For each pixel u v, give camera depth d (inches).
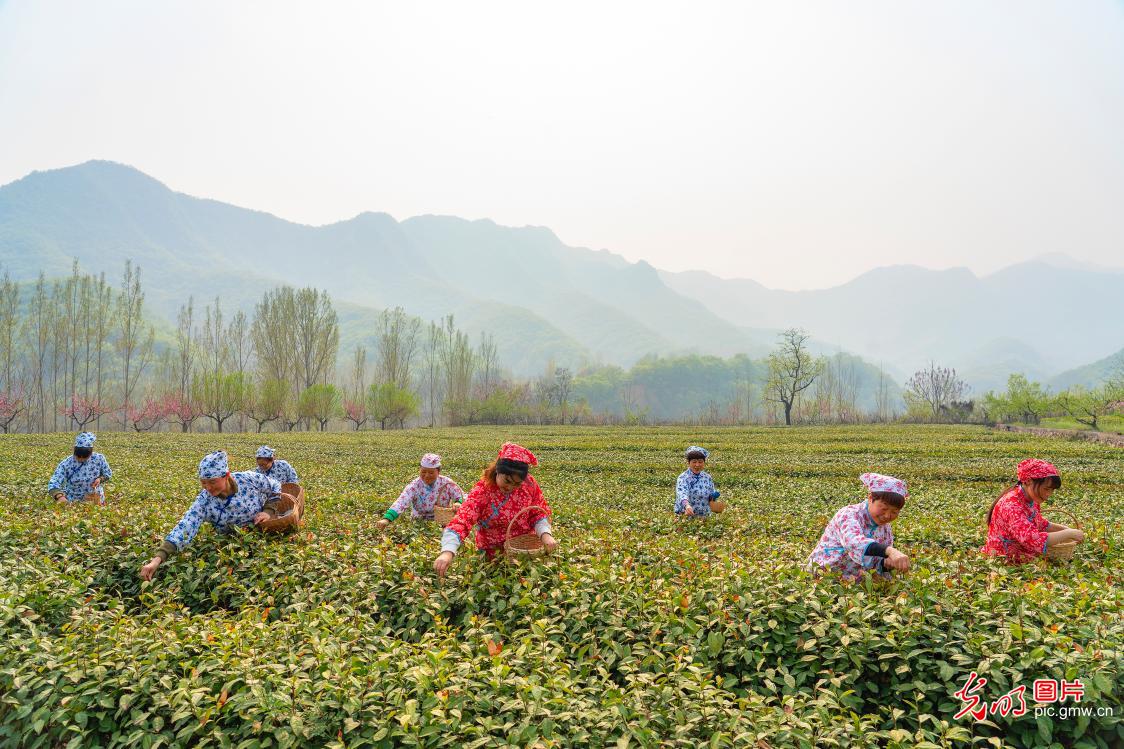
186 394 2812.5
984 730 164.2
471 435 1994.3
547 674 171.5
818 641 184.1
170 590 258.4
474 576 233.8
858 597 193.6
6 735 160.4
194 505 276.4
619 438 1710.1
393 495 561.0
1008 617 182.4
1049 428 1872.5
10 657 177.8
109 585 271.4
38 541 300.4
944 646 173.8
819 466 930.1
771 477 806.5
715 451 1261.1
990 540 273.4
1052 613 184.4
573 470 949.2
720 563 243.6
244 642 181.6
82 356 4106.8
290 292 3120.1
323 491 564.7
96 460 429.7
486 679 161.2
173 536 267.0
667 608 204.2
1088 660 159.8
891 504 215.2
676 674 173.2
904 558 207.2
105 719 158.1
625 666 180.9
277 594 251.1
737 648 188.1
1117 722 153.7
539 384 4402.1
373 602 232.7
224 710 156.7
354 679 158.4
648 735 145.4
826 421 2947.8
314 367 3201.3
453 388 3730.3
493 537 249.1
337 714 151.2
